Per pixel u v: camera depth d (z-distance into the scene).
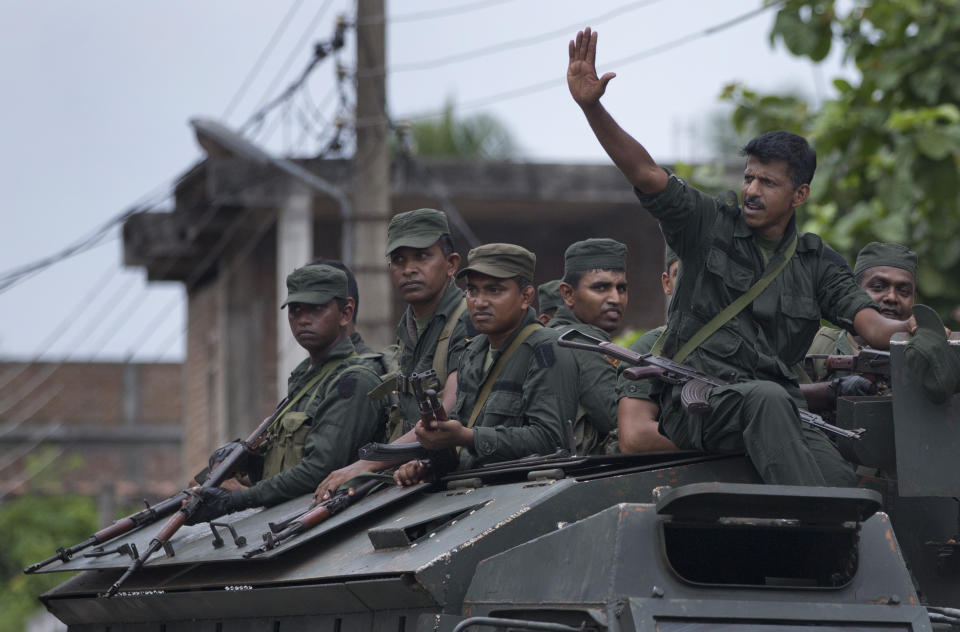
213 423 36.81
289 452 12.91
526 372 11.31
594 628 7.84
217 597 11.14
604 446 11.70
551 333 11.45
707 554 9.25
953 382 9.01
